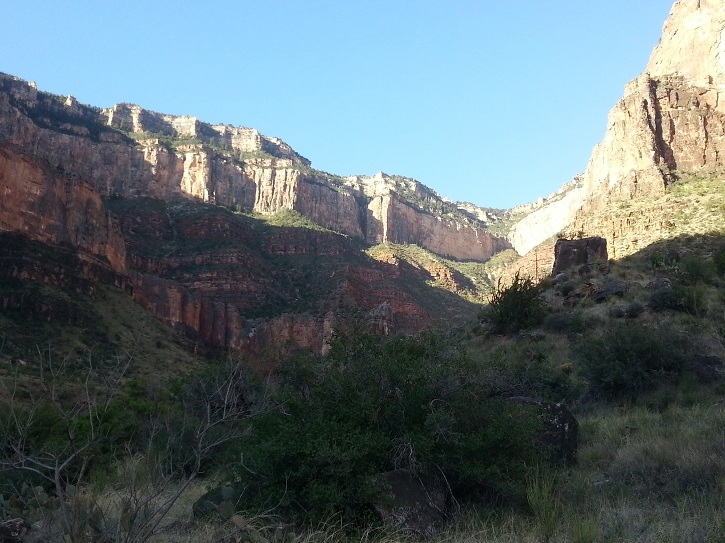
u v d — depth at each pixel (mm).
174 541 6559
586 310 33375
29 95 172250
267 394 8953
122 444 12594
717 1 126375
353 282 134000
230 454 8953
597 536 6465
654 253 49688
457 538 7145
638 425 12930
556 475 8984
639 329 19703
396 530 7039
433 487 8266
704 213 72188
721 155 105438
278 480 7980
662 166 104125
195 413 16969
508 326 35094
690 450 9023
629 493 8281
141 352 61594
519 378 16562
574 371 22578
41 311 58438
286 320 101438
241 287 123562
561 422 11070
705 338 21312
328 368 9609
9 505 6406
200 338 92500
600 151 131125
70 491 5449
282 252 151625
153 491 7199
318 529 7129
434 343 10727
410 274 168875
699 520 6598
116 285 79312
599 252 48844
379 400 8953
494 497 8586
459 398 9094
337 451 7645
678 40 130250
